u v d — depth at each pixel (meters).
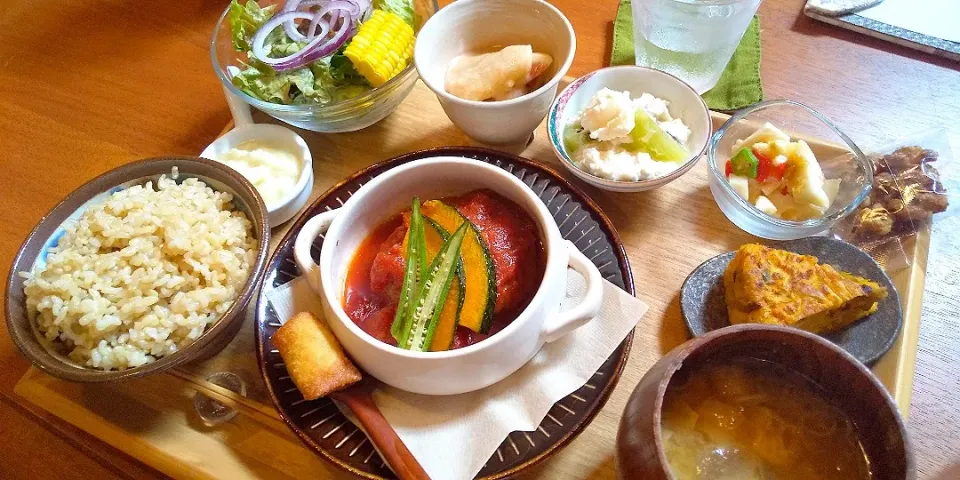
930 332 0.30
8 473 0.31
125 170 0.32
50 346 0.29
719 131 0.34
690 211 0.34
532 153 0.37
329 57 0.39
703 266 0.30
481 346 0.24
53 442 0.31
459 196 0.30
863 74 0.41
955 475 0.27
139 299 0.28
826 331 0.29
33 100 0.44
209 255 0.30
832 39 0.42
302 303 0.29
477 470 0.25
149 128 0.42
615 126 0.33
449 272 0.26
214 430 0.28
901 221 0.32
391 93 0.36
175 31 0.47
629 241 0.33
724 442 0.22
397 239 0.28
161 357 0.28
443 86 0.35
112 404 0.30
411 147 0.38
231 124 0.40
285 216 0.34
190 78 0.44
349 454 0.25
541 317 0.25
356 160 0.37
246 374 0.30
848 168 0.33
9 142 0.42
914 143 0.36
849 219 0.33
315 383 0.25
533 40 0.37
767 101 0.36
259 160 0.36
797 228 0.30
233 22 0.40
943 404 0.28
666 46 0.39
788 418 0.22
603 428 0.27
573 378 0.27
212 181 0.32
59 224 0.31
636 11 0.38
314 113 0.35
